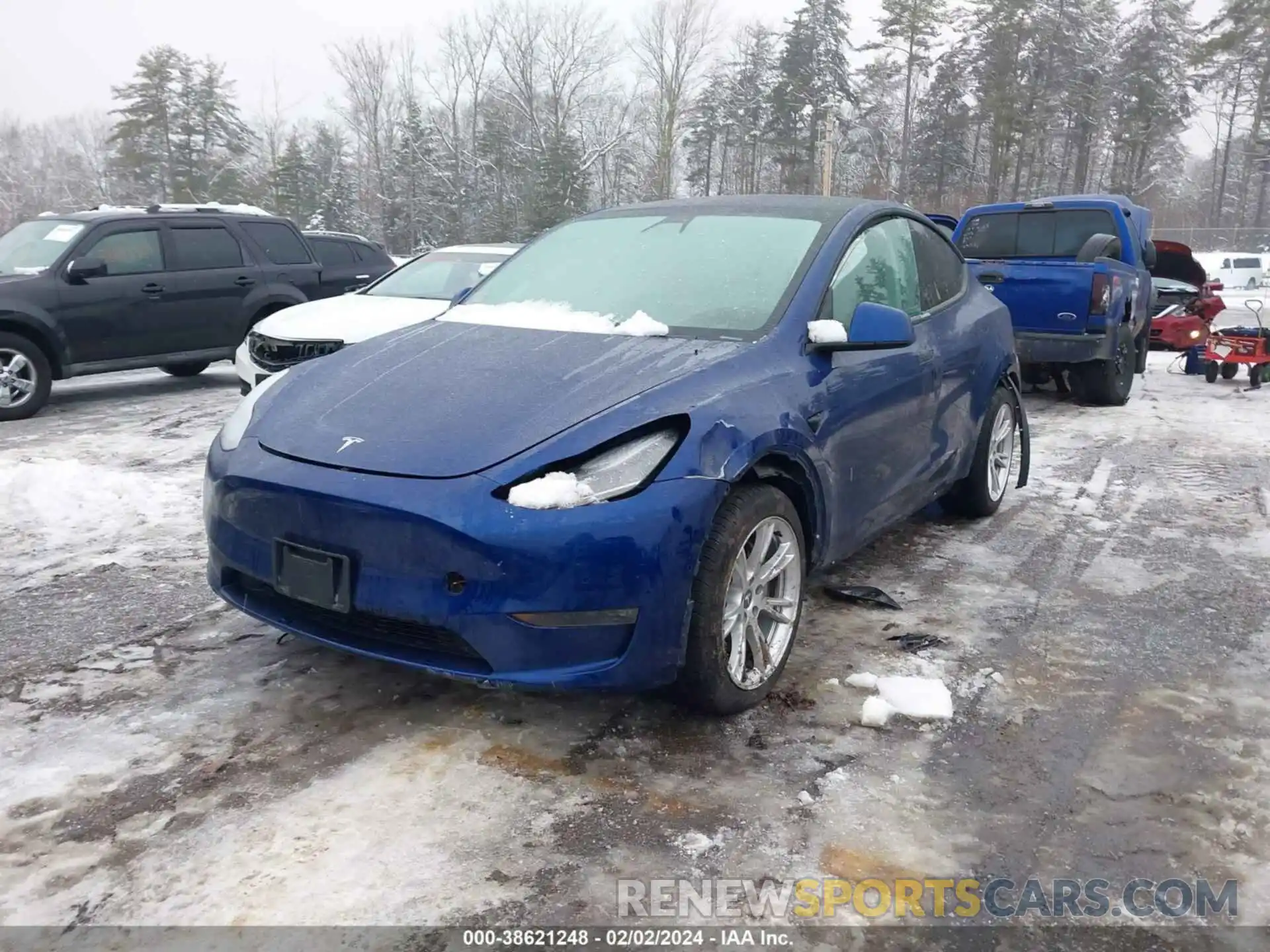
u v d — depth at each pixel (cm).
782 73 5453
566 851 241
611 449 275
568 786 269
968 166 5919
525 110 5506
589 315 366
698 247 394
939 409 440
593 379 304
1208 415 895
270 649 354
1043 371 959
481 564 257
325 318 735
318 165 6469
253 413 327
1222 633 385
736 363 317
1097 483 630
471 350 340
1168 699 329
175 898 221
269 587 306
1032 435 799
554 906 221
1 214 7319
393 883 227
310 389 329
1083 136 5797
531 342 343
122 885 225
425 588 262
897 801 265
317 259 1080
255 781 269
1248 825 257
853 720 310
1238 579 448
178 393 969
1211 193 7156
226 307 963
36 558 449
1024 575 452
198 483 590
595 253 413
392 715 307
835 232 390
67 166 7750
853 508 367
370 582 269
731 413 296
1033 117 5350
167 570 437
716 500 281
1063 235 982
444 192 5712
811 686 333
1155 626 392
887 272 420
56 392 973
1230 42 4922
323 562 276
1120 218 955
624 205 461
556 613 261
